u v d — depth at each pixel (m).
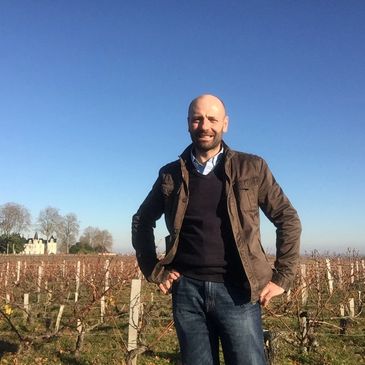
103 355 8.60
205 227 2.67
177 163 2.85
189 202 2.72
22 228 82.56
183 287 2.75
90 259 23.84
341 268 16.16
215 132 2.71
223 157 2.75
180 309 2.76
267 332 6.77
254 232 2.66
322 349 9.12
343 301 11.72
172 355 8.56
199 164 2.76
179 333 2.77
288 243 2.66
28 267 24.36
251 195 2.68
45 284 17.72
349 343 9.81
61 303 13.74
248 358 2.63
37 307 13.47
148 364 8.07
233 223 2.62
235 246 2.63
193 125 2.72
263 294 2.62
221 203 2.67
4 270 22.42
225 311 2.64
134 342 7.89
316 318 9.59
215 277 2.66
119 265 18.03
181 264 2.77
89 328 9.23
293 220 2.68
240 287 2.65
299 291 10.92
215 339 2.80
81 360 8.33
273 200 2.72
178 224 2.71
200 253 2.67
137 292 8.02
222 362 7.39
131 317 7.92
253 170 2.71
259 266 2.64
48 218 90.31
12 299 13.73
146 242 2.94
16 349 9.02
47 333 8.88
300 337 9.27
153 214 2.96
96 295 10.01
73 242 91.12
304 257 16.23
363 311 12.93
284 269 2.66
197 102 2.74
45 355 8.59
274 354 6.68
